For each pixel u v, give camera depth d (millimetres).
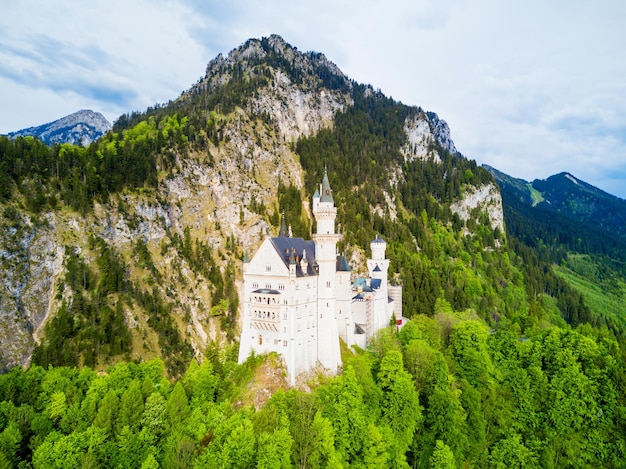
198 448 60000
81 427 64312
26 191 151500
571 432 80750
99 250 153375
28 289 136750
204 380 82125
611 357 90250
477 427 75250
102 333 132000
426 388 80625
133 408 66625
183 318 158750
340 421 65125
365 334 118688
